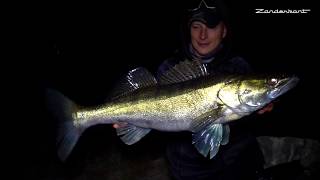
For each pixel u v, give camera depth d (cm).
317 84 252
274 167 130
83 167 141
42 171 140
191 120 77
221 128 75
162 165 138
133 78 83
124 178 133
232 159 90
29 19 278
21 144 163
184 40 96
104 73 285
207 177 93
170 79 80
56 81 263
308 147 134
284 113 205
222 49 92
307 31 348
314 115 203
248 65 91
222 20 90
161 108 79
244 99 73
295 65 298
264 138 139
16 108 204
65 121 84
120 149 151
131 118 82
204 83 76
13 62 264
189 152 93
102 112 83
